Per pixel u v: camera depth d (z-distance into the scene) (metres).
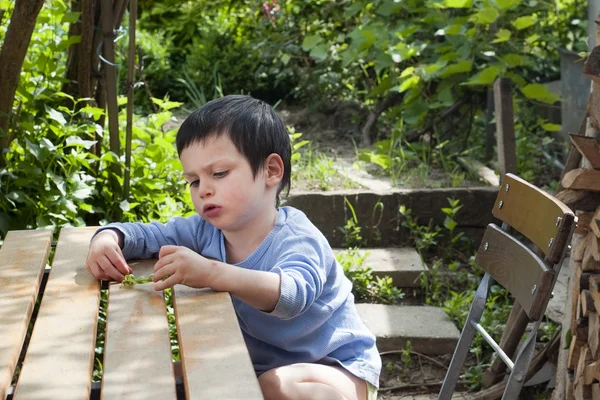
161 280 2.10
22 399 1.56
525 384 3.99
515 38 6.04
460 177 5.49
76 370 1.68
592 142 3.12
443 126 6.45
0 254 2.39
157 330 1.88
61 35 4.60
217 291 2.08
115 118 4.23
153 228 2.48
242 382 1.59
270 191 2.35
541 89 5.63
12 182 3.89
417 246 5.13
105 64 4.21
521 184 2.61
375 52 6.52
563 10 6.81
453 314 4.44
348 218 5.22
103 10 4.08
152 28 9.37
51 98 4.21
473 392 4.02
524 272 2.43
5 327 1.87
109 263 2.23
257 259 2.32
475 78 5.55
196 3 9.13
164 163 4.61
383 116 7.01
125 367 1.69
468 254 5.25
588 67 2.96
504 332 3.82
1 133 3.73
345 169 5.76
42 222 3.83
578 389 3.13
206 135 2.25
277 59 7.83
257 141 2.28
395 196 5.21
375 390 2.38
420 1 6.44
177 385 1.84
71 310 2.00
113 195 4.31
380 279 4.81
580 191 3.17
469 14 6.32
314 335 2.34
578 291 3.18
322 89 7.34
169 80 8.13
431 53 6.33
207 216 2.29
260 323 2.32
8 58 3.67
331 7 7.33
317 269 2.21
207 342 1.78
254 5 8.34
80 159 4.02
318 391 2.16
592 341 3.09
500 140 5.18
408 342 4.18
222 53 8.20
